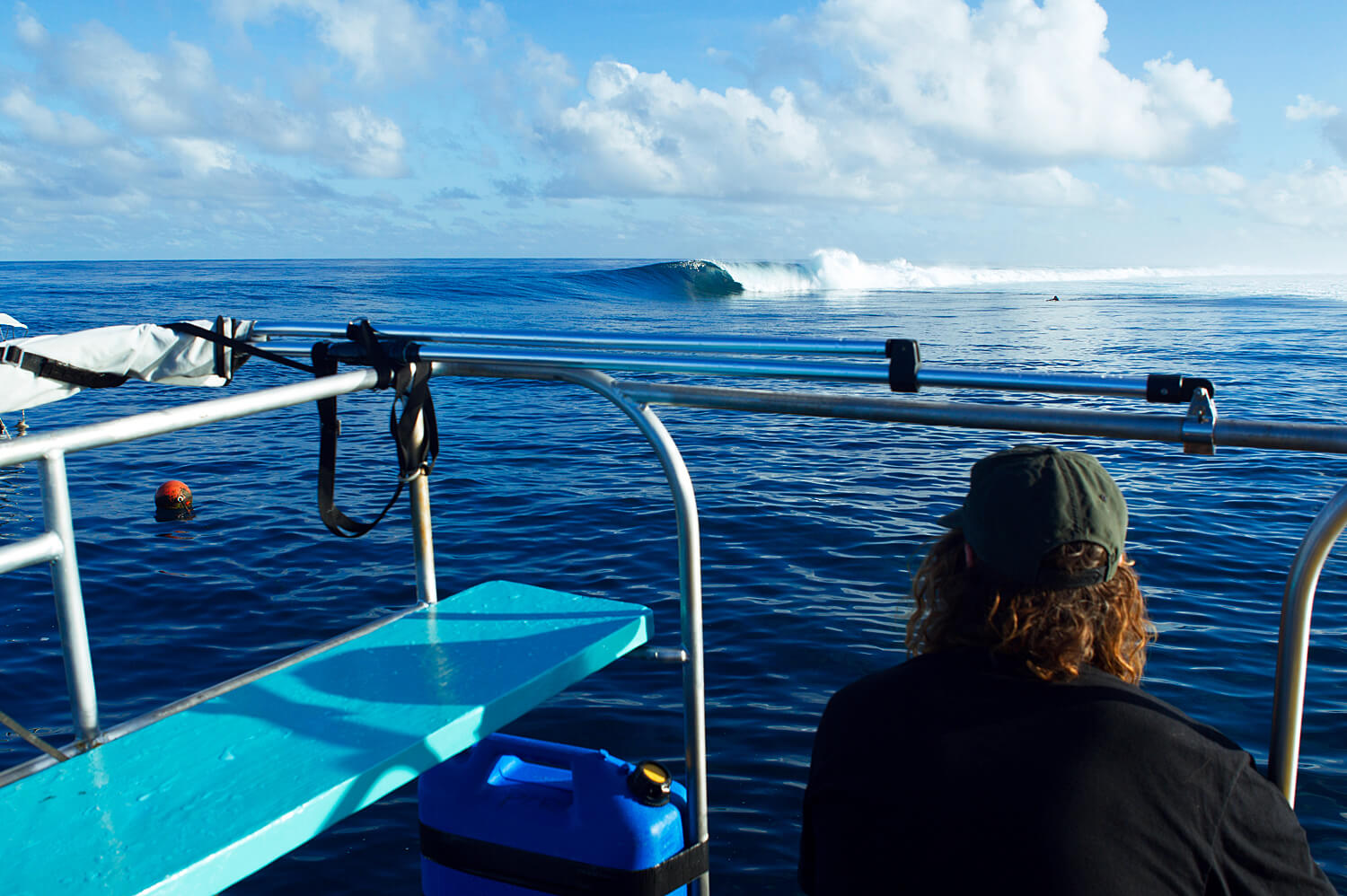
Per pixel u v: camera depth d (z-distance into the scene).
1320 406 15.91
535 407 16.75
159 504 9.59
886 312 44.47
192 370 1.87
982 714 1.17
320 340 2.01
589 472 11.38
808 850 1.37
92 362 1.81
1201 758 1.10
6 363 1.72
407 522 9.23
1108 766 1.09
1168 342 28.56
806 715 5.30
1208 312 44.28
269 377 18.47
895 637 6.27
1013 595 1.19
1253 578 7.47
